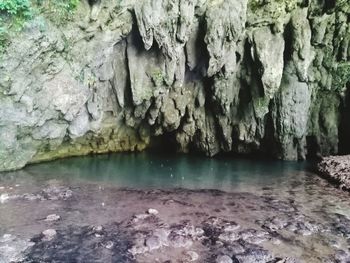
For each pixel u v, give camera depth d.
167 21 15.66
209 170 17.77
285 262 8.73
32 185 13.23
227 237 9.84
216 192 13.85
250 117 19.72
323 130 20.80
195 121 20.41
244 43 18.27
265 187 14.88
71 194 12.53
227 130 20.23
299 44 18.25
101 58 16.19
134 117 19.25
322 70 19.84
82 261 8.39
